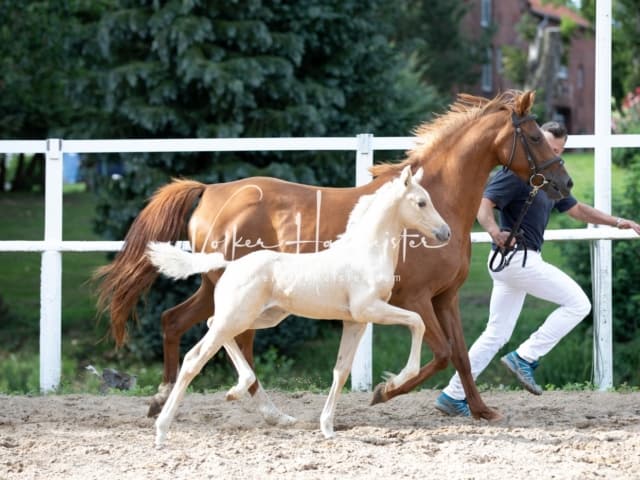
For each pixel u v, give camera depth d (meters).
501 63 49.09
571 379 14.85
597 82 11.09
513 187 9.05
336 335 18.52
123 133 17.69
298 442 7.74
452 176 8.82
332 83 18.09
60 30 20.45
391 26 20.25
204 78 16.12
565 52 45.78
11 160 39.62
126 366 16.97
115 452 7.43
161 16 16.67
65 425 8.73
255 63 16.64
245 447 7.57
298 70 18.31
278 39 17.19
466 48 37.78
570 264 16.06
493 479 6.60
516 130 8.75
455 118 8.99
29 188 34.72
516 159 8.78
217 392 11.04
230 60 16.70
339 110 18.66
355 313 7.58
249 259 7.63
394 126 19.38
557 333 9.12
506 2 49.28
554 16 52.38
